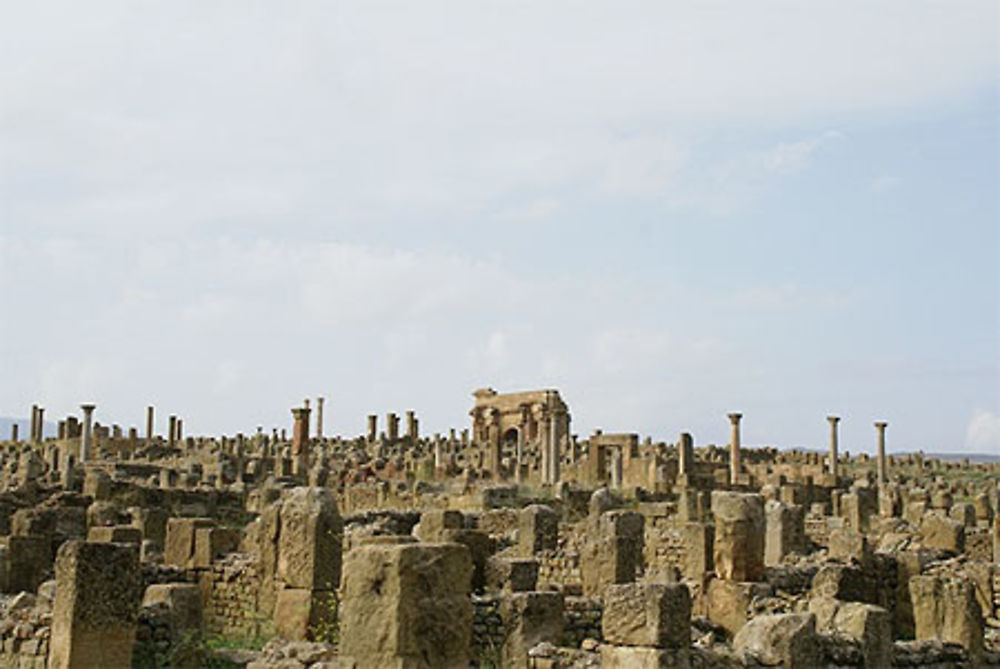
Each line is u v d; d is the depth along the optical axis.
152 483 56.38
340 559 23.91
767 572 27.02
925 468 100.12
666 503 47.75
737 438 71.31
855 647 18.12
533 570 24.11
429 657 13.79
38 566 27.55
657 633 15.79
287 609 23.55
